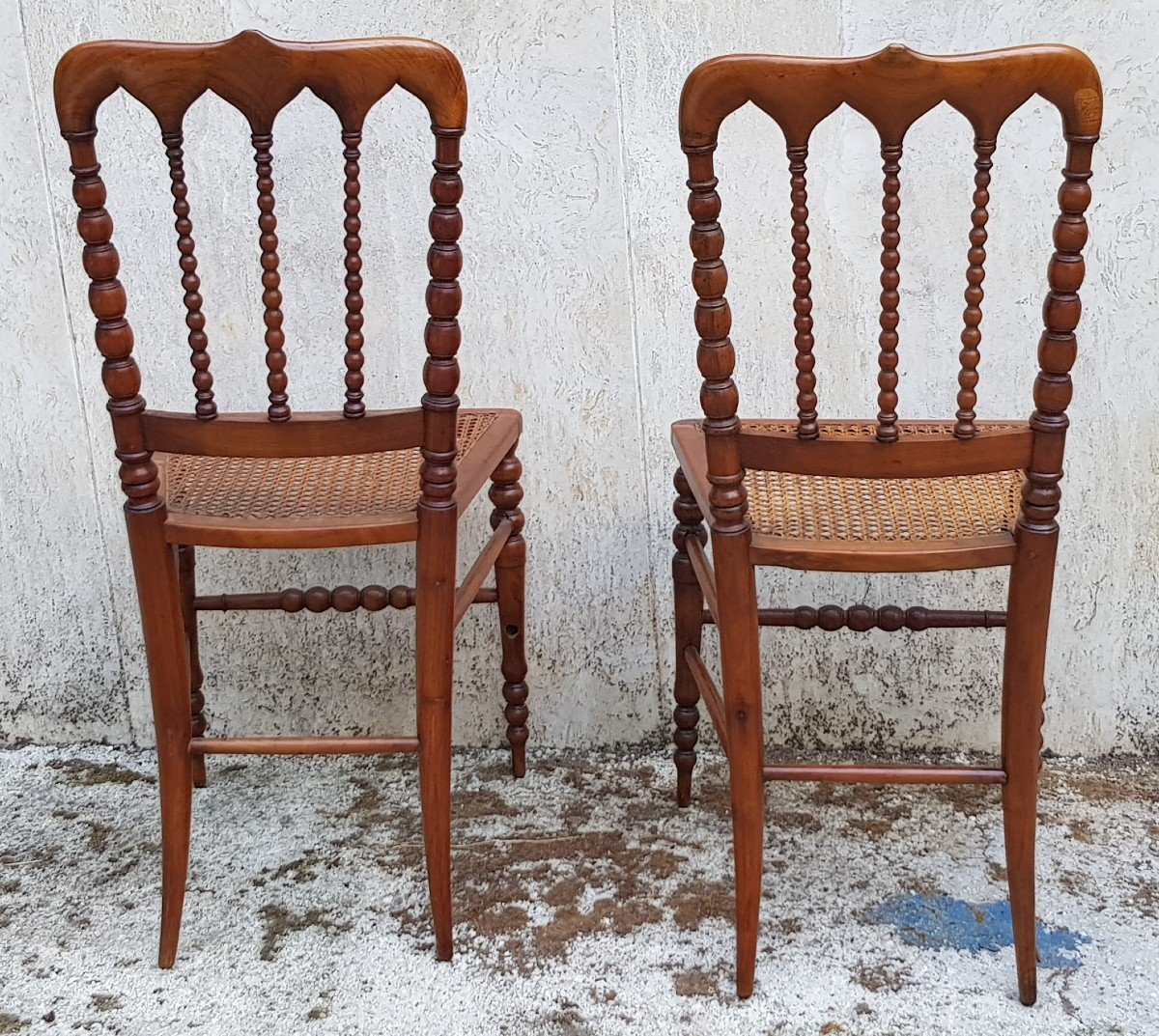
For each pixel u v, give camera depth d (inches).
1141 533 77.2
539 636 82.8
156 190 75.7
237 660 83.9
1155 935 62.8
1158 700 80.0
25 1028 57.1
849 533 56.4
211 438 55.6
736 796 57.3
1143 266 73.0
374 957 62.5
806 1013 57.6
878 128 47.4
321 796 79.3
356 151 52.7
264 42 49.8
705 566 65.8
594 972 61.0
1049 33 71.0
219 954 62.8
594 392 78.4
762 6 72.2
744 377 77.7
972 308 50.1
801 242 49.2
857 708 82.6
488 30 73.4
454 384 54.7
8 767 83.0
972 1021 56.8
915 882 68.3
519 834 74.2
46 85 74.1
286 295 77.3
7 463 80.3
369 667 83.9
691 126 47.5
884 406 51.0
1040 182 72.7
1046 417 51.6
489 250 76.6
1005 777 56.8
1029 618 54.7
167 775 60.3
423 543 57.1
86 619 83.4
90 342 78.3
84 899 67.9
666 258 76.1
